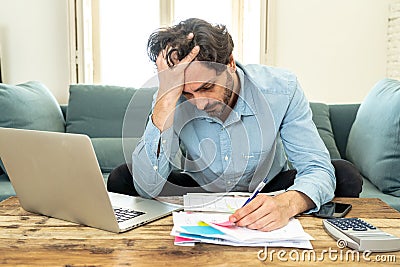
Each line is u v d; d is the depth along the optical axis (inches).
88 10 130.5
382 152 83.5
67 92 134.8
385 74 136.9
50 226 41.7
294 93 56.2
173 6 134.3
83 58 129.1
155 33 46.8
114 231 39.6
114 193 53.0
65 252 34.9
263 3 129.5
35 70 134.4
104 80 136.9
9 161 44.5
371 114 92.7
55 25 133.0
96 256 34.0
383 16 135.0
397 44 127.6
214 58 44.5
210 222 40.4
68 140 37.5
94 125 109.2
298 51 135.8
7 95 95.4
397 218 43.4
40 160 40.9
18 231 40.2
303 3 134.4
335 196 54.2
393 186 82.1
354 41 135.9
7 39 133.5
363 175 95.0
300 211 43.4
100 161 102.0
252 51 134.3
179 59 45.0
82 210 40.8
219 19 136.1
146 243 36.9
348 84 137.3
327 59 136.4
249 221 39.1
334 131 110.0
